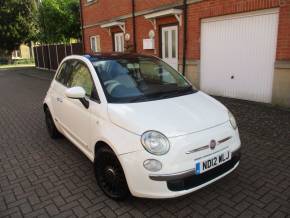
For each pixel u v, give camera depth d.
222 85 9.04
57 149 5.22
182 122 3.15
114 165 3.33
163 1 10.77
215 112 3.49
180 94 3.93
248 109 7.29
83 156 4.86
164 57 11.38
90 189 3.77
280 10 7.03
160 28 11.29
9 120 7.51
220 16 8.62
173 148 2.94
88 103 3.82
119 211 3.28
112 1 14.07
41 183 4.00
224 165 3.31
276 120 6.26
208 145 3.09
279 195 3.47
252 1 7.58
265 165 4.22
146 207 3.32
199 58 9.60
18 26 32.53
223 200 3.40
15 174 4.32
